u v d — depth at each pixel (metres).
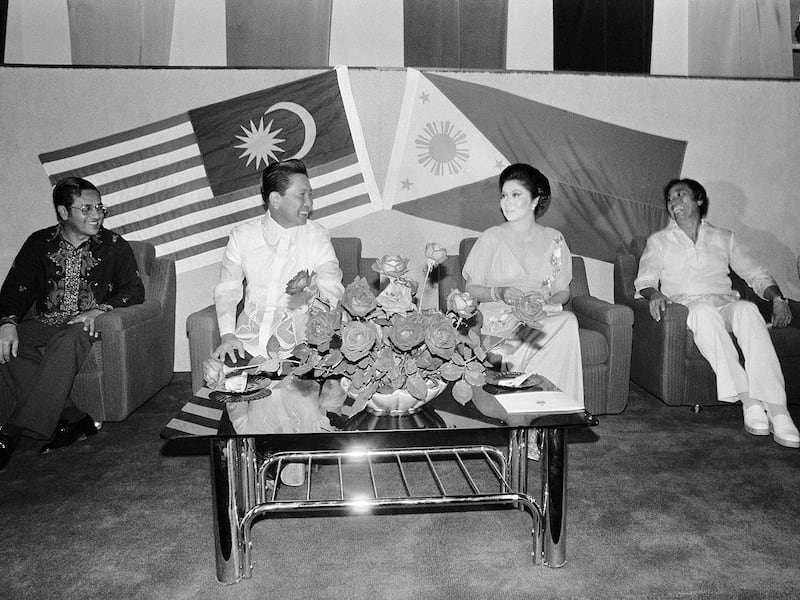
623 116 4.16
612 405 3.23
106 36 4.07
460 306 1.86
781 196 4.30
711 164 4.24
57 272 3.13
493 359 2.36
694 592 1.78
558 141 4.13
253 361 2.46
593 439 2.99
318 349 1.83
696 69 4.36
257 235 2.80
